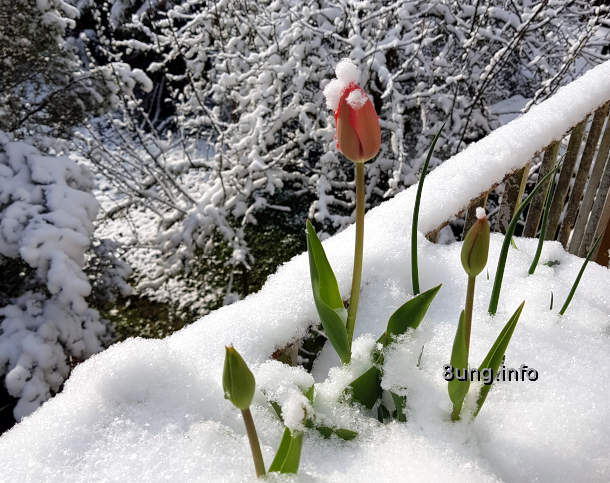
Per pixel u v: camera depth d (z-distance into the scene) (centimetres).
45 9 170
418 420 48
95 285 187
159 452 43
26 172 149
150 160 221
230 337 53
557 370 54
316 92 202
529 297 63
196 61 229
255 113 192
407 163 204
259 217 229
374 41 178
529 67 204
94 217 156
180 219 211
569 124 75
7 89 177
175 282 207
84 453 43
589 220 98
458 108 194
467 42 169
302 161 206
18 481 41
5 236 140
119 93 191
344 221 195
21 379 138
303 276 59
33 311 152
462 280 66
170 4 282
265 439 47
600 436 48
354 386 49
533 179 173
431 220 68
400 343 49
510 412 50
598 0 193
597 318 60
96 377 48
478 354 55
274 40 189
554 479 45
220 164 192
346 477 44
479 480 43
